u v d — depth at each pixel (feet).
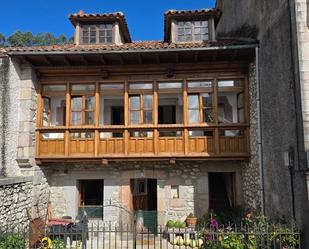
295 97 20.01
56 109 32.55
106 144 29.99
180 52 27.63
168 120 40.57
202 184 31.81
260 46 26.76
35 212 28.66
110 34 34.22
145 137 29.91
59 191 32.65
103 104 33.27
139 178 33.68
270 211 24.35
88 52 27.37
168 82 30.40
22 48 27.73
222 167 31.99
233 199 33.01
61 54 27.58
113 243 28.32
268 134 24.82
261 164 26.12
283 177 21.88
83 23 34.40
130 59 29.32
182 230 27.81
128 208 32.04
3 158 26.45
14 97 28.14
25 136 28.58
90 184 37.27
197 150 29.43
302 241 18.88
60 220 28.96
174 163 30.81
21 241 20.90
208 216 30.60
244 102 29.76
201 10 32.60
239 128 29.40
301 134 19.26
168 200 31.89
